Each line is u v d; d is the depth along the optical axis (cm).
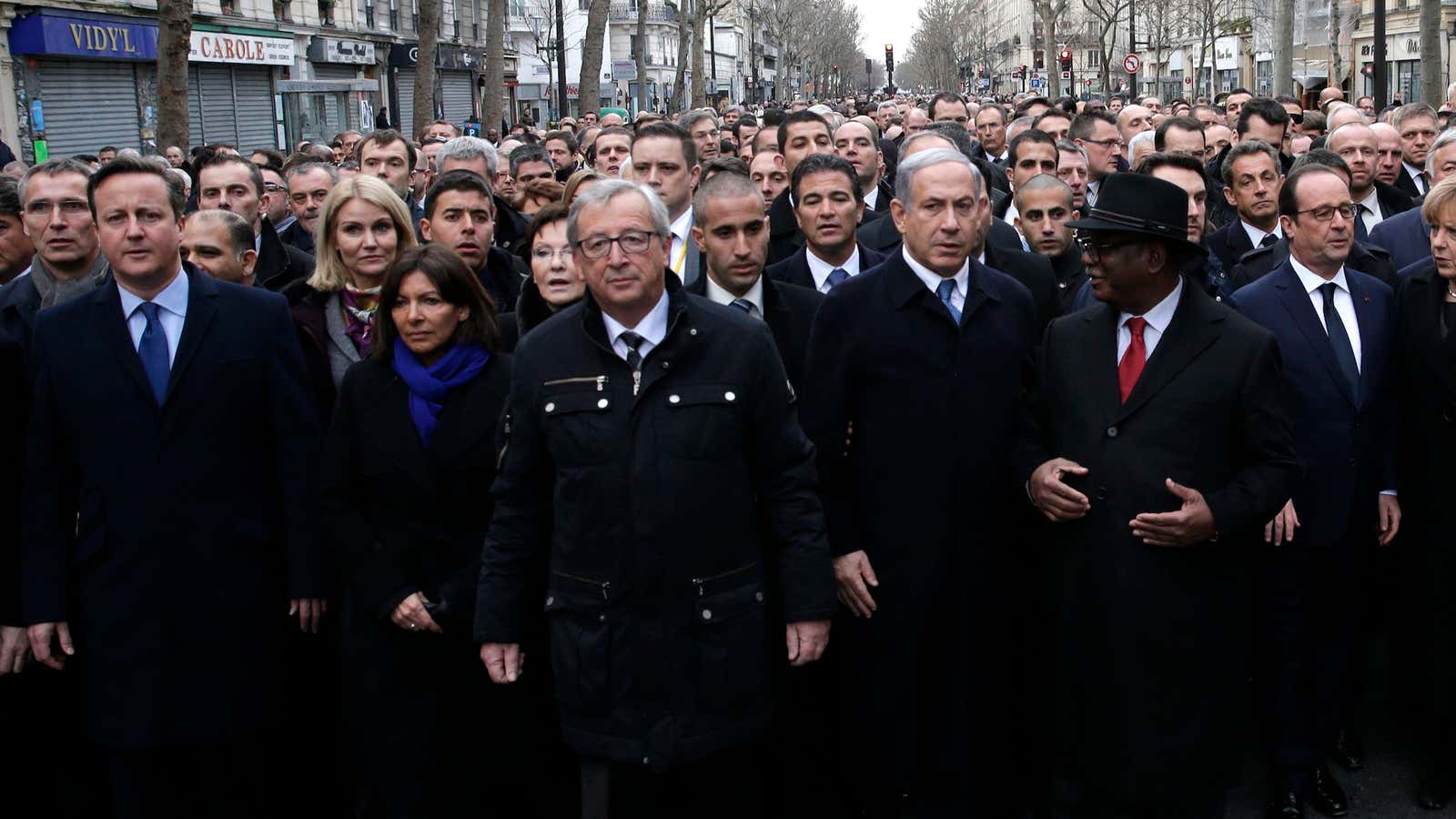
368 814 432
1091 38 7369
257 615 427
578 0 6800
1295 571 471
